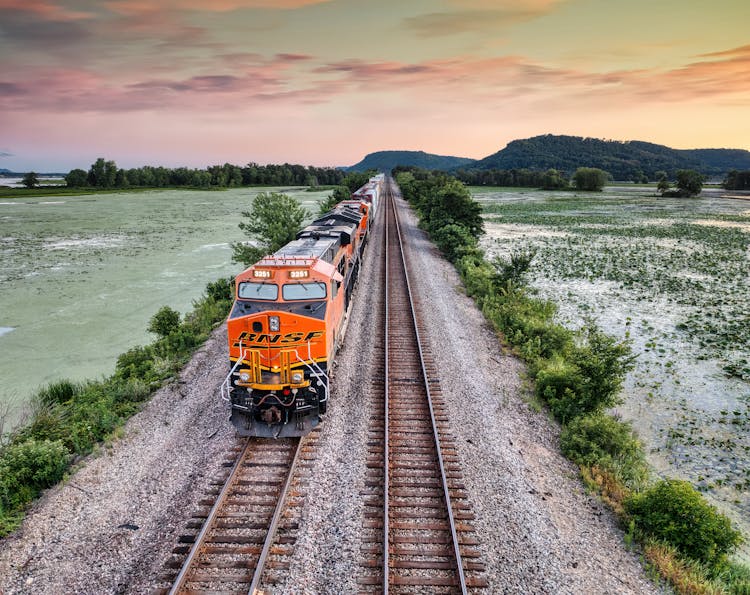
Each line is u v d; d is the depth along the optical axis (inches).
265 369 425.7
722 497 455.2
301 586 291.1
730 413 604.7
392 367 608.7
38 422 476.7
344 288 657.6
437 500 368.5
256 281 457.7
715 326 904.3
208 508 352.5
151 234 2082.9
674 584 309.9
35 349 818.8
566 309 1007.0
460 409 513.7
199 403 521.3
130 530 339.3
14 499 364.5
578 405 521.3
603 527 357.7
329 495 370.3
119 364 655.8
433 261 1280.8
